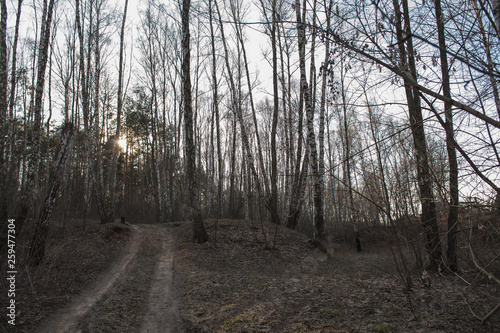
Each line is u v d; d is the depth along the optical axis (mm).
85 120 17219
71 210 16062
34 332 5344
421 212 6707
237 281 9047
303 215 28453
